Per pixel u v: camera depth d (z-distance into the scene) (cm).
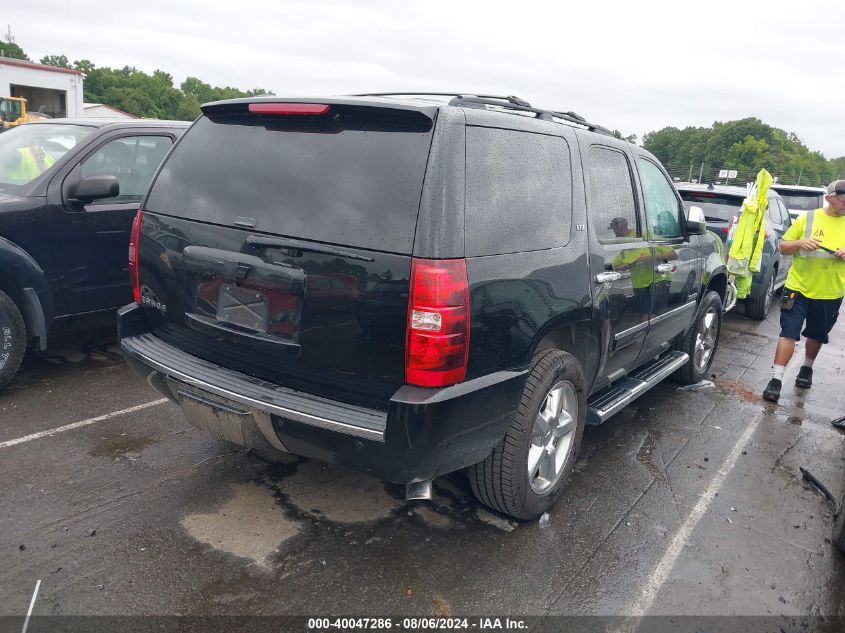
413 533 327
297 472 378
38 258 473
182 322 324
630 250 390
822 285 544
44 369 521
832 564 327
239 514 333
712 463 431
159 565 290
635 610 283
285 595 277
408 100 302
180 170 326
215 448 401
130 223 526
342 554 306
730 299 745
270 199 287
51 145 513
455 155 265
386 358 261
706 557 325
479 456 294
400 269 254
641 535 340
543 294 306
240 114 313
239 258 289
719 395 567
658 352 484
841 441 483
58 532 308
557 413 344
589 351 363
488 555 313
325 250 266
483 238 274
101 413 443
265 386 291
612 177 388
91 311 514
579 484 391
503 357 286
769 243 859
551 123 341
